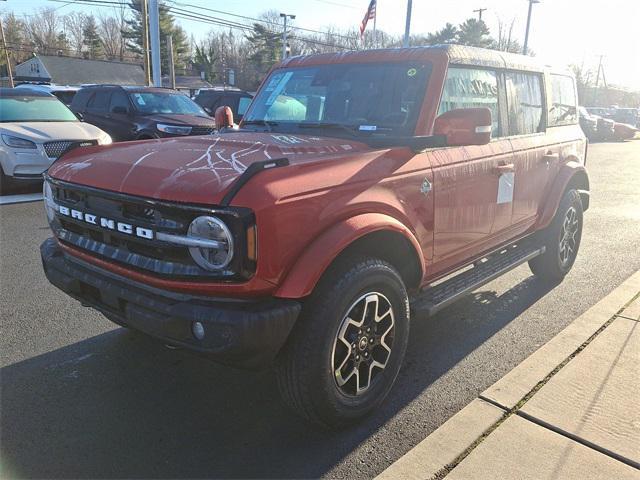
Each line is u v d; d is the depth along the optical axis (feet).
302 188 8.73
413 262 11.10
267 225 8.21
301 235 8.70
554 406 10.62
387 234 10.22
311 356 9.05
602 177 46.03
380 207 9.94
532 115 15.94
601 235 25.52
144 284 9.21
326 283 9.25
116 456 9.39
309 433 10.12
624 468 8.89
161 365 12.52
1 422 10.25
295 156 9.91
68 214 10.37
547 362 12.37
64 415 10.53
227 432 10.14
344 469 9.17
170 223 8.58
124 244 9.45
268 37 214.48
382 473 8.87
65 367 12.34
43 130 32.30
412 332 14.51
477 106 13.33
